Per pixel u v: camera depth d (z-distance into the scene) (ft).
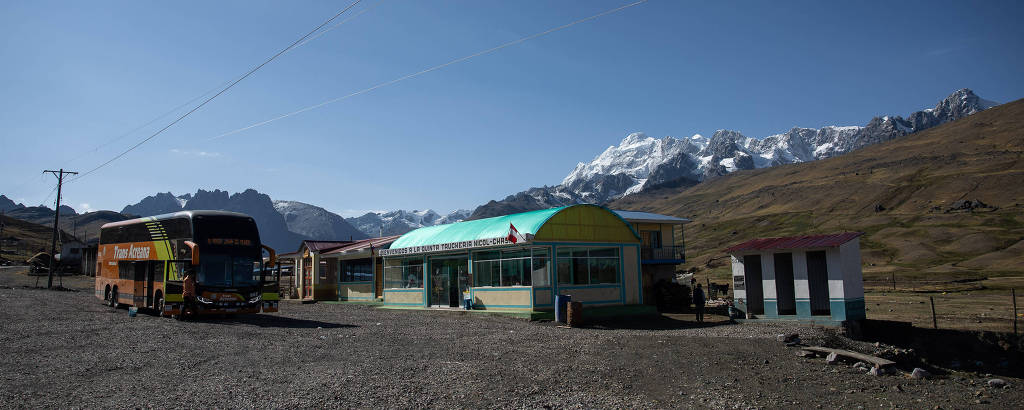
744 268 86.17
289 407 31.96
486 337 61.93
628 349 52.70
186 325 70.08
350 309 111.14
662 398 36.01
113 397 33.58
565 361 46.62
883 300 132.77
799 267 80.33
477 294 98.07
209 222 77.41
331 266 145.28
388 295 119.34
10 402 32.07
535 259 88.89
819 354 50.16
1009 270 229.45
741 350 52.13
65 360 45.14
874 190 545.85
